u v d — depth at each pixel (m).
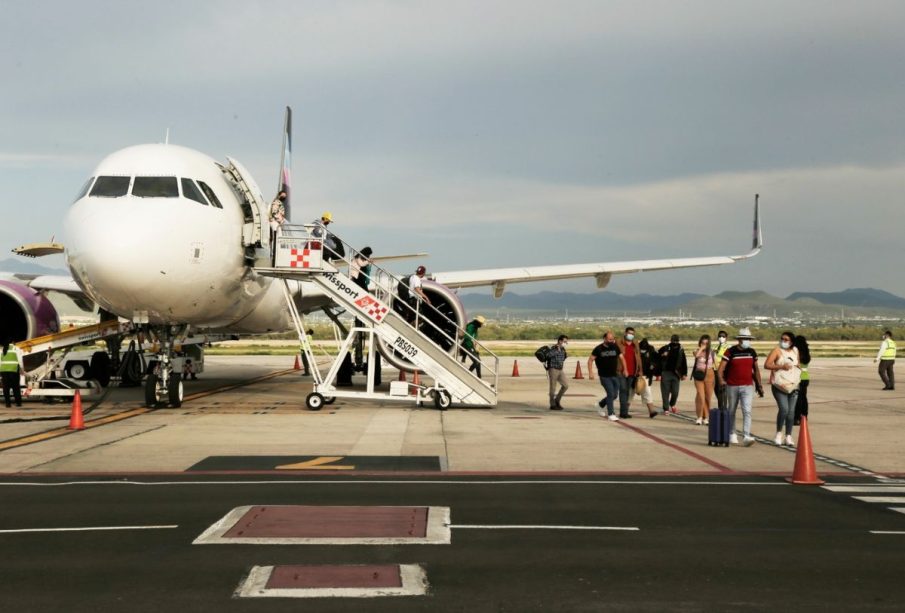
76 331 24.11
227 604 6.69
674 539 8.72
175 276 19.09
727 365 16.05
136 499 10.71
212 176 21.16
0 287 24.30
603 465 13.49
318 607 6.63
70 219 19.34
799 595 6.94
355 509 10.12
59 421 19.22
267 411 21.73
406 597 6.87
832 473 12.93
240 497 10.85
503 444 15.77
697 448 15.52
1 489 11.39
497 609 6.60
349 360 28.75
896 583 7.27
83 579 7.32
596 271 30.77
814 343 123.31
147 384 22.02
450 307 24.70
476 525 9.30
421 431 17.70
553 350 22.52
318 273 22.14
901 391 30.66
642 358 23.08
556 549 8.31
